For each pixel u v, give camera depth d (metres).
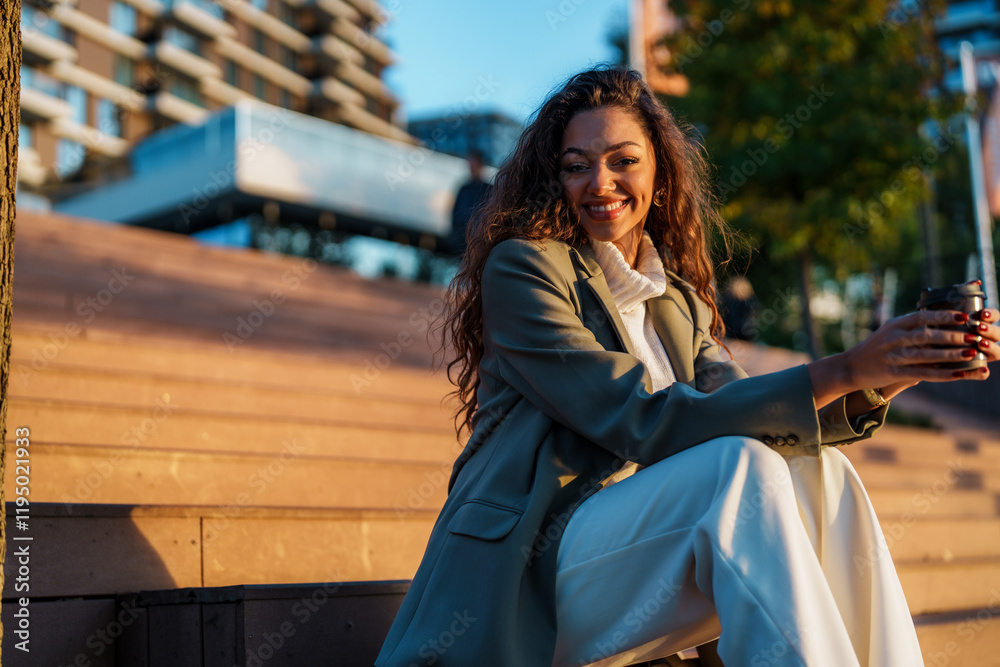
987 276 9.87
